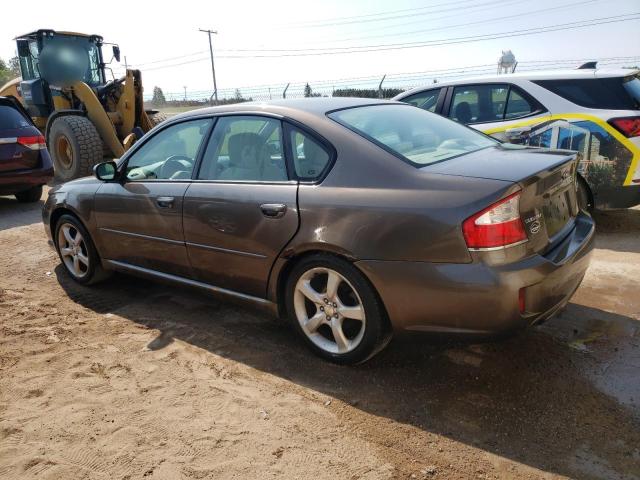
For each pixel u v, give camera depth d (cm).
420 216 271
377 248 282
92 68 1194
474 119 629
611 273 460
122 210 411
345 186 300
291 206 313
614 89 543
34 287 477
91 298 447
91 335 375
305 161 321
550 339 348
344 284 310
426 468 239
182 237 374
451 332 277
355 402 288
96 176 412
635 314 381
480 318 266
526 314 267
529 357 327
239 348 351
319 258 307
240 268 347
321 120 326
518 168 284
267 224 323
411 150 315
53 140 1070
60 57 1105
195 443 257
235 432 265
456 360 326
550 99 572
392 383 305
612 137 531
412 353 335
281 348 349
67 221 468
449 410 279
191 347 354
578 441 254
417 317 281
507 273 258
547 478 232
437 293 270
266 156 339
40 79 1141
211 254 360
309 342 332
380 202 284
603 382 300
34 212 815
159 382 311
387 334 303
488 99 621
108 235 431
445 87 656
